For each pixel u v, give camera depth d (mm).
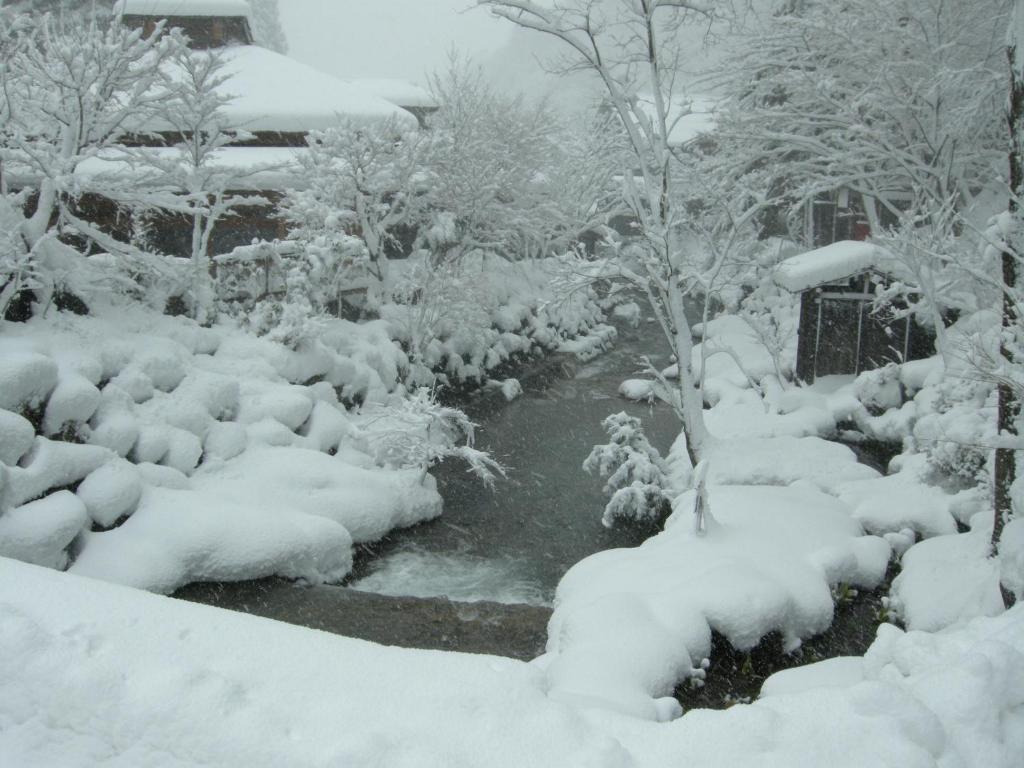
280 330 14984
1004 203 20000
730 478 12000
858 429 14758
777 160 20562
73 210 18688
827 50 18688
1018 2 7445
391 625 9469
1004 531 7270
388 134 19656
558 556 12039
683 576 8102
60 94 13734
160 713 4047
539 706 4129
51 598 4855
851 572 8922
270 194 20344
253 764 3820
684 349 12797
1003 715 3979
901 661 4570
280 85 22906
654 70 12742
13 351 10977
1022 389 7152
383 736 3875
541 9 12773
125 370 12398
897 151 17703
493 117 24984
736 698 7039
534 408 19438
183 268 15094
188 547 10117
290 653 4496
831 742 3824
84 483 10305
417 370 18719
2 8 12891
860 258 15875
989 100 17875
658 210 12891
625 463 13188
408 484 13258
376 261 20062
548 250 29000
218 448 12523
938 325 13102
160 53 14508
